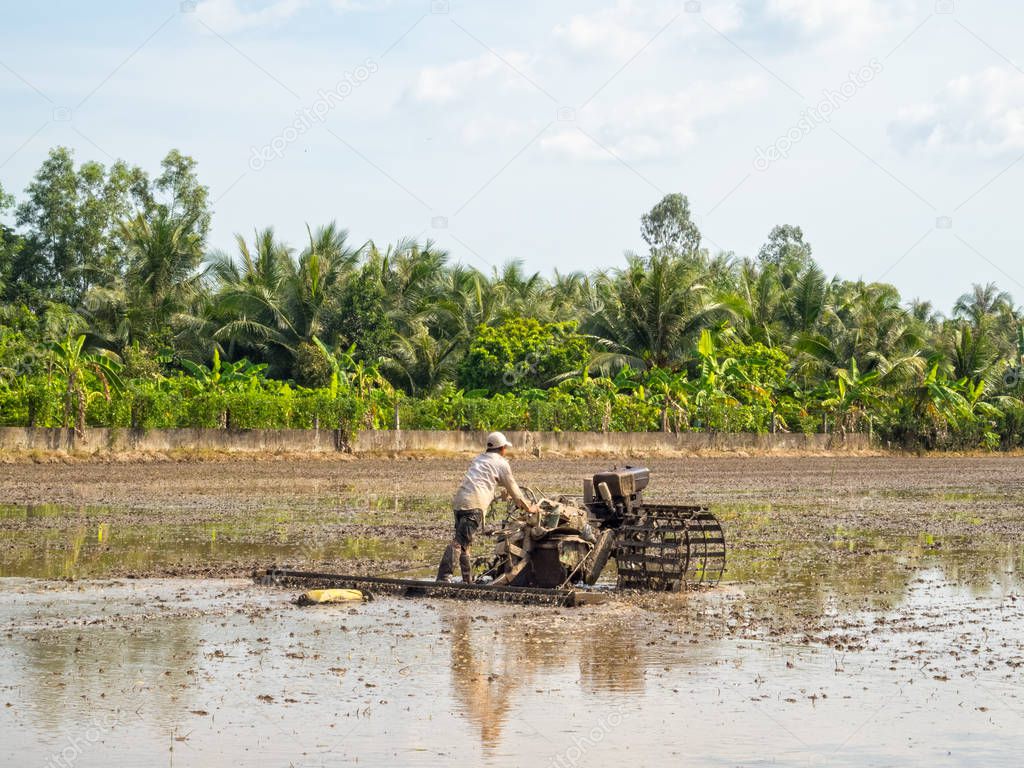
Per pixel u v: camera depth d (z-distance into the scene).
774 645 9.88
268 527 19.06
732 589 13.13
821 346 65.69
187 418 38.84
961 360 74.81
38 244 64.69
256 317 58.16
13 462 32.16
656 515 13.66
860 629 10.69
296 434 40.47
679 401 56.25
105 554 15.22
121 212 66.00
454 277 67.69
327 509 22.66
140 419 37.34
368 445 42.69
